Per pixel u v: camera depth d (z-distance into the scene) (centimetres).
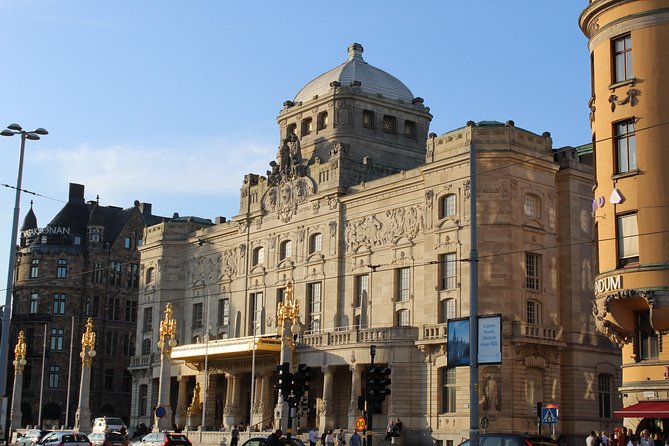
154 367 10281
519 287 6994
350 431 7319
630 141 4641
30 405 12325
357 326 8138
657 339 4516
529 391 6900
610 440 5028
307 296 8706
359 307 8188
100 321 13012
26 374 12494
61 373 12556
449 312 7219
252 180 9781
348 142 9212
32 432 7225
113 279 13262
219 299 9919
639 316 4606
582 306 7306
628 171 4597
